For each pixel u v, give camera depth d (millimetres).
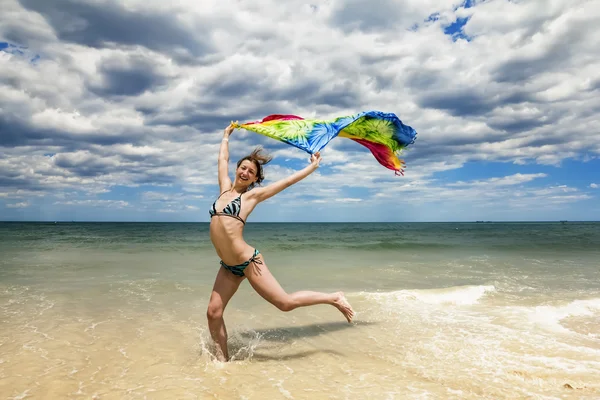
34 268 10359
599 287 8281
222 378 3484
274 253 16750
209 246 18438
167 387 3248
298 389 3254
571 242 22266
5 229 46688
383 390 3246
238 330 5074
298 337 4793
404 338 4750
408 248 19172
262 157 4246
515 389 3273
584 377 3525
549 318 5664
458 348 4363
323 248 19281
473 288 7609
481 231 47219
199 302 6496
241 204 4016
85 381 3340
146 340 4504
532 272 10664
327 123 5191
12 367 3604
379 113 5680
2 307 5910
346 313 4398
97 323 5152
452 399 3064
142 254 14633
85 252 15219
